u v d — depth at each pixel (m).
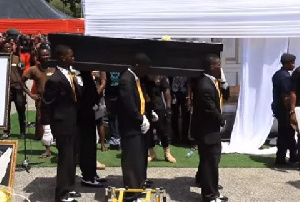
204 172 6.22
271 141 9.95
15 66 9.98
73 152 6.29
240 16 9.02
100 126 9.23
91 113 6.93
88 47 6.24
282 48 9.23
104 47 6.22
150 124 7.12
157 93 8.26
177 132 10.10
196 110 6.27
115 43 6.20
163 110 8.36
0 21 19.28
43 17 19.94
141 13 9.27
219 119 6.14
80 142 6.97
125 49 6.21
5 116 6.84
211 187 6.22
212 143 6.18
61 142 6.16
